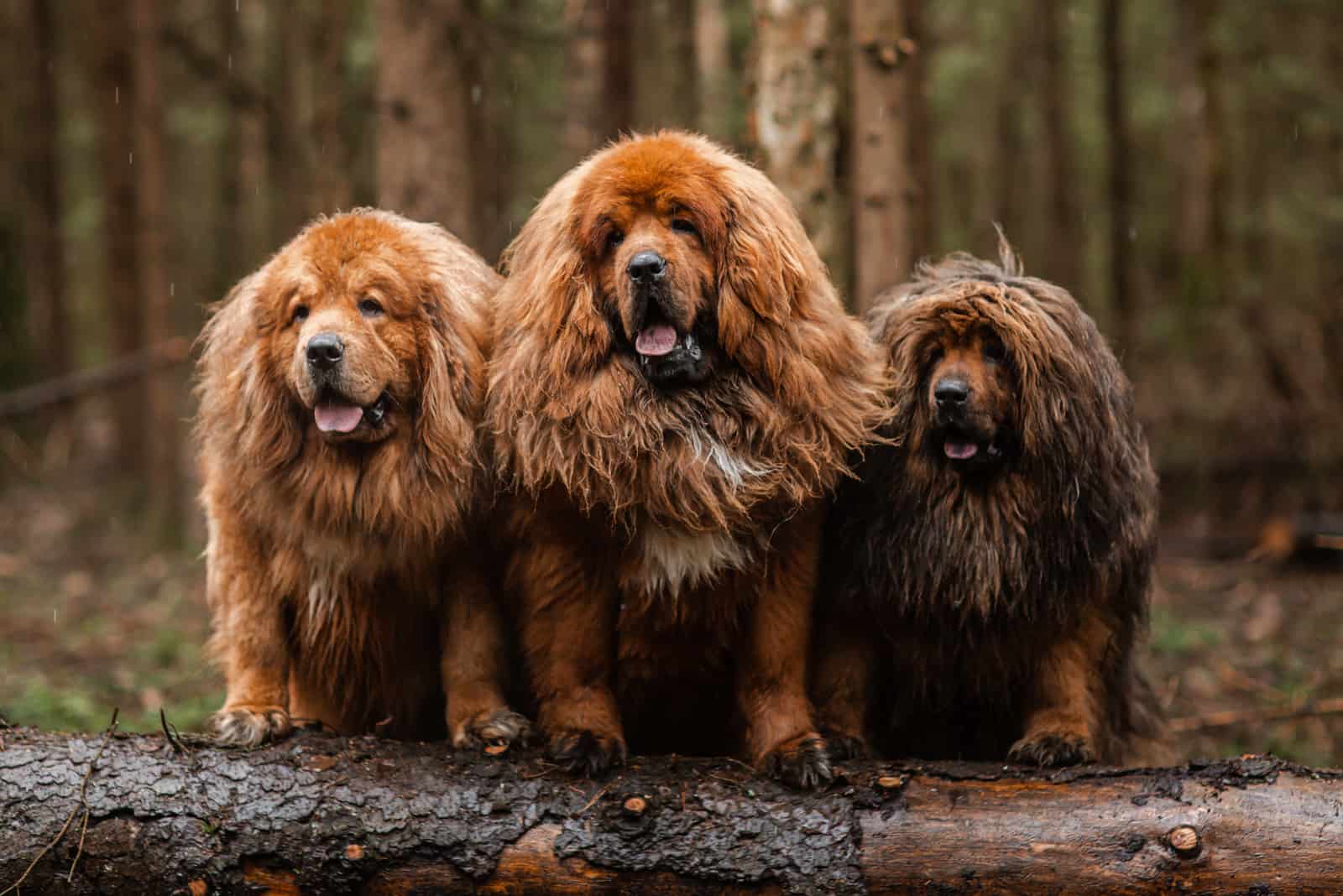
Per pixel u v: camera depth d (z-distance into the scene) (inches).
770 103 297.0
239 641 200.8
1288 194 919.7
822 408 189.3
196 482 628.1
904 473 201.3
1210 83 812.0
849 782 179.8
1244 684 347.6
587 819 176.1
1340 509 503.8
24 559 584.7
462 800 177.9
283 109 746.2
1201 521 520.7
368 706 215.5
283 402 195.2
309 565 200.4
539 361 188.4
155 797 177.9
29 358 818.2
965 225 1160.8
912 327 203.2
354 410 187.6
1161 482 528.4
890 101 308.8
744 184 191.6
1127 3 972.6
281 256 200.7
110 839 176.1
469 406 195.9
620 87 509.4
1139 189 1109.1
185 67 928.3
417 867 175.2
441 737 221.8
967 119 1171.9
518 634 203.6
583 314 186.1
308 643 205.6
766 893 172.1
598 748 185.5
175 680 369.1
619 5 506.9
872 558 201.6
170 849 175.8
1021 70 1011.9
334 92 542.0
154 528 613.3
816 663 210.4
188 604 486.0
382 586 202.4
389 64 377.4
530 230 199.5
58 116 924.6
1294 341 540.7
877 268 309.1
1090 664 204.2
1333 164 960.3
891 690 214.4
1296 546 486.0
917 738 218.4
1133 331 717.3
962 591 197.9
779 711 193.8
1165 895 166.9
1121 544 201.2
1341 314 548.4
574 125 489.1
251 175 821.2
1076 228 943.0
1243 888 165.2
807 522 194.2
